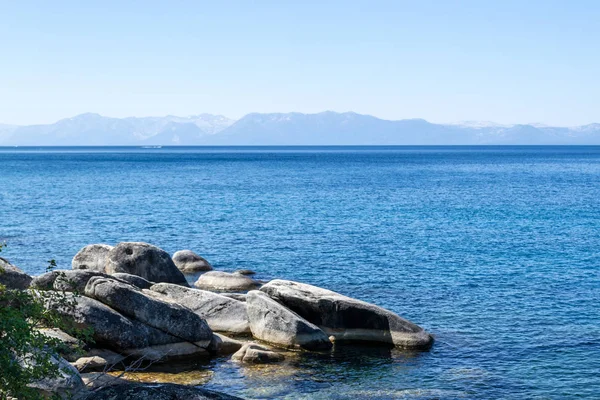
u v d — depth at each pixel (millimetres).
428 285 40500
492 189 119438
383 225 68812
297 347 27641
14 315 14766
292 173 175750
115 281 26328
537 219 74375
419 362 26500
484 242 57281
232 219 73312
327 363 26203
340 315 29062
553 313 33938
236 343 27547
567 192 112312
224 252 52656
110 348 25031
